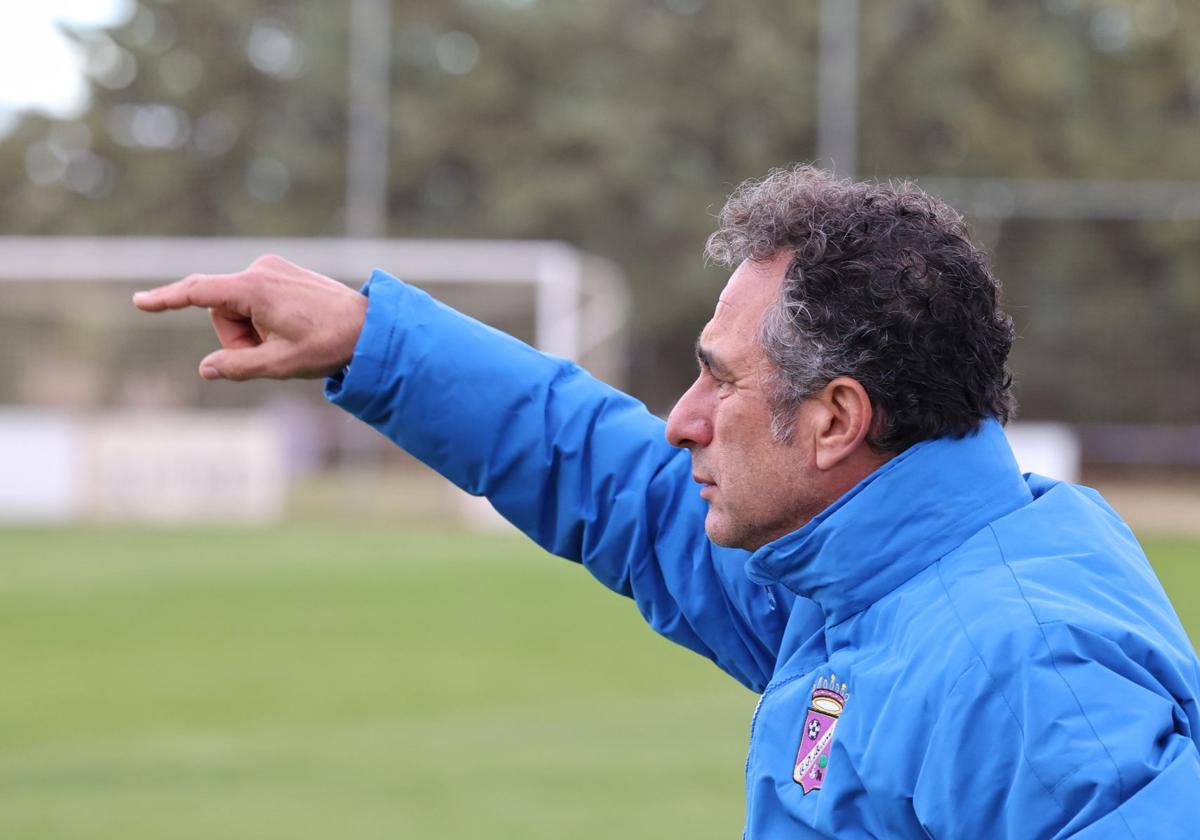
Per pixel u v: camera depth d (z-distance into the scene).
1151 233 72.56
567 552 6.93
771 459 5.51
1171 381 72.62
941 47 88.19
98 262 68.31
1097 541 5.28
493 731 23.42
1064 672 4.68
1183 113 90.00
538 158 92.25
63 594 38.16
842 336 5.27
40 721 24.48
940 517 5.30
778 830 5.42
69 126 96.25
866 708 5.11
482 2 92.88
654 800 19.17
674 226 89.69
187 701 26.05
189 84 94.25
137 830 17.94
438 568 42.91
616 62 92.62
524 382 6.72
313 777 20.53
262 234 91.25
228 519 58.72
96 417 63.56
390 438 6.77
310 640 31.91
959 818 4.73
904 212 5.45
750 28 89.12
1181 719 4.70
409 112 92.06
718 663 6.80
